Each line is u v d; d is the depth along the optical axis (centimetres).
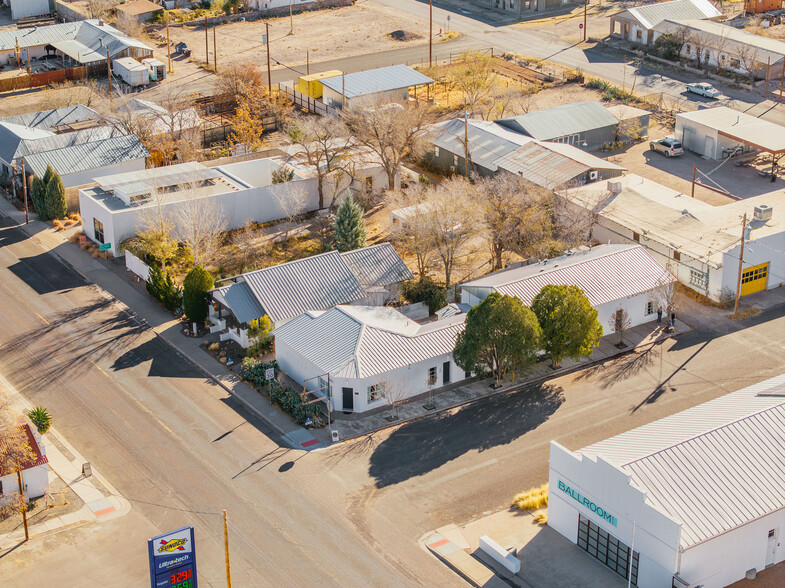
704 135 11331
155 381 7338
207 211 9056
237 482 6194
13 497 5969
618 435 6006
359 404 6894
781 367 7400
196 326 7956
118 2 17138
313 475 6253
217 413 6938
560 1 17275
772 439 5662
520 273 8069
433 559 5528
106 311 8350
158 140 11019
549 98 13162
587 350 7225
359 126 10225
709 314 8219
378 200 10281
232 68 13238
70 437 6656
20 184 10531
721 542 5166
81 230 9850
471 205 8656
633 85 13462
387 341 7062
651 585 5197
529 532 5738
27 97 13450
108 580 5388
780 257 8569
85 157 10481
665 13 15238
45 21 16900
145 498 6053
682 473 5388
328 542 5662
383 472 6278
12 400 7062
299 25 16675
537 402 7012
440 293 8269
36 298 8562
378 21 16788
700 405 6231
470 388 7200
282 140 11794
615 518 5316
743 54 13438
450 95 13488
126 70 13688
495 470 6278
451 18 16850
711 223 8919
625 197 9512
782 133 11031
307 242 9462
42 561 5531
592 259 8094
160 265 8975
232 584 5334
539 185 9706
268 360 7575
